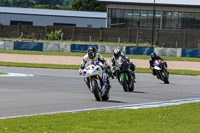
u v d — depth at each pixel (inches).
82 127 1307.8
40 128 1279.5
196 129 1328.7
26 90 2453.2
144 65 5442.9
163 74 3176.7
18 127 1289.4
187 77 3919.8
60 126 1316.4
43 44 7647.6
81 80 3228.3
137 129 1299.2
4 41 7608.3
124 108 1801.2
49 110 1702.8
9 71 3860.7
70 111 1678.2
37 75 3558.1
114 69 2509.8
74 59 5989.2
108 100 2087.8
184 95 2455.7
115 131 1259.2
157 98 2257.6
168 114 1628.9
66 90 2514.8
